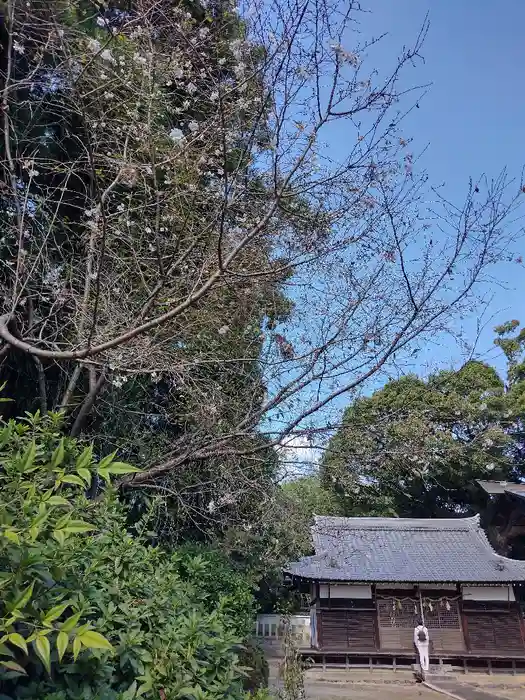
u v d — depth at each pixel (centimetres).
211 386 513
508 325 2266
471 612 1580
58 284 484
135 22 433
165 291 429
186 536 804
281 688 738
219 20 427
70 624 150
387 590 1614
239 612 673
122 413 622
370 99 352
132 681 226
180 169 430
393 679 1427
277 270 354
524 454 1594
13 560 168
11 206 502
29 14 416
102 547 276
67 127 524
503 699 1216
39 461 233
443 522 1866
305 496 643
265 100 346
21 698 183
